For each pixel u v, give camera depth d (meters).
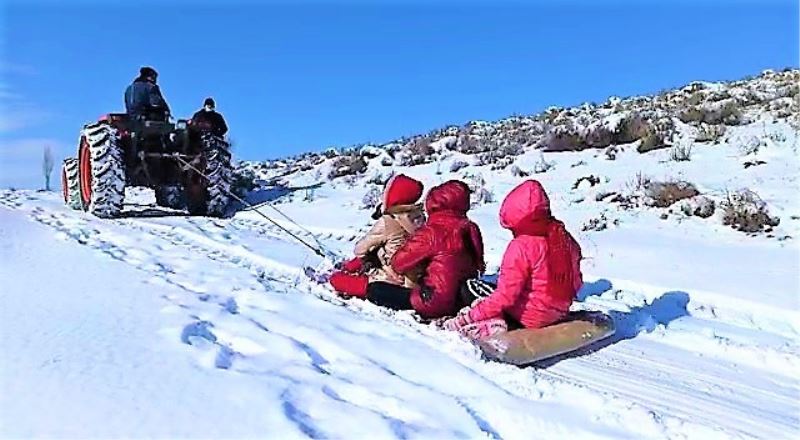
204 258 7.55
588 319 5.06
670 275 7.11
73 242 7.79
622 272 7.27
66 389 3.37
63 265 6.33
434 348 4.67
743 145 12.83
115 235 8.82
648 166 12.63
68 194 12.47
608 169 12.92
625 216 10.03
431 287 5.38
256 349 4.35
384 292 5.74
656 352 5.04
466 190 5.61
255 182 16.80
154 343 4.16
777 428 3.81
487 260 7.98
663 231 9.20
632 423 3.72
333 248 8.80
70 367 3.65
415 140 21.34
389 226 5.89
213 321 4.82
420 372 4.20
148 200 15.15
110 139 11.29
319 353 4.42
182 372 3.74
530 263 4.86
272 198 14.57
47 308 4.75
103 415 3.15
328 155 21.91
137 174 12.23
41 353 3.82
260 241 9.16
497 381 4.20
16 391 3.31
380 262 6.06
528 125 20.83
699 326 5.62
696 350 5.11
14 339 4.03
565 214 10.38
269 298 5.68
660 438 3.57
